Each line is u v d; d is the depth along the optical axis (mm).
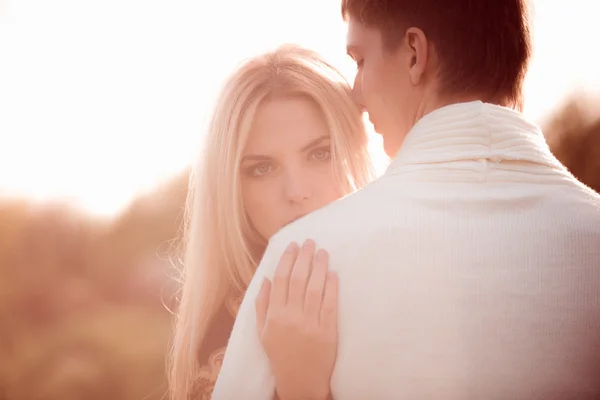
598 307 1291
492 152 1344
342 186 2240
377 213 1318
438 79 1448
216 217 2373
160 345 10500
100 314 11977
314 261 1331
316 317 1309
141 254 12031
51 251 13859
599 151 11258
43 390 10703
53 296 12695
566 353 1265
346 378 1293
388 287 1274
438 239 1281
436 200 1308
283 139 2201
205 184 2369
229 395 1377
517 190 1334
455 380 1236
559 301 1274
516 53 1478
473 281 1265
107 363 10445
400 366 1255
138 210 12625
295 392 1326
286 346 1325
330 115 2215
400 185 1340
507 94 1473
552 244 1295
